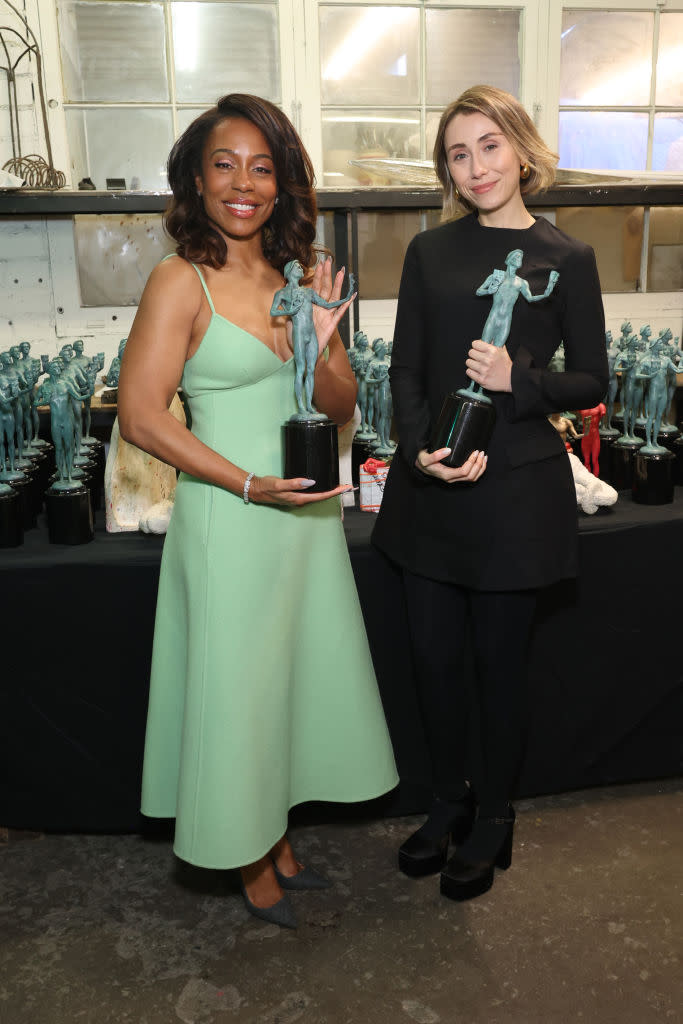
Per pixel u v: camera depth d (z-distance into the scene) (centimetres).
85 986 151
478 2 268
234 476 139
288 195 146
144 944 161
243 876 167
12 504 181
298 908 170
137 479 194
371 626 184
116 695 181
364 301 289
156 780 163
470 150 145
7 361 192
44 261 269
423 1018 143
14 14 249
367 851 188
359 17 266
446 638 169
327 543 158
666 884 174
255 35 263
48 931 165
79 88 258
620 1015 142
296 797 166
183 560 148
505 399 151
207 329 139
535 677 191
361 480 206
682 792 207
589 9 274
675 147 291
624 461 213
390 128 276
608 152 288
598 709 196
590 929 162
